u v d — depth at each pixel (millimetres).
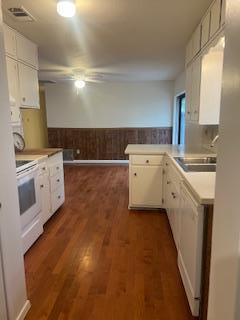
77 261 2350
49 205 3201
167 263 2299
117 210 3635
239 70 750
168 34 2957
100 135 7117
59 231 2977
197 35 2682
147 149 3600
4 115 1480
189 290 1729
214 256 998
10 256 1532
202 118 2607
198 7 2229
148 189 3531
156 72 5465
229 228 833
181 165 2367
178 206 2258
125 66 4766
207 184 1676
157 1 2100
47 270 2213
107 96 6938
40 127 7820
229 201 831
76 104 7008
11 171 1552
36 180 2729
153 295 1888
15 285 1589
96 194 4387
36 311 1741
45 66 4676
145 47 3492
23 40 3000
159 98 6859
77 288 1974
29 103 3199
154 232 2922
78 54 3842
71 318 1679
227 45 850
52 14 2340
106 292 1925
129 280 2066
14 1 2078
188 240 1764
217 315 966
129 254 2459
